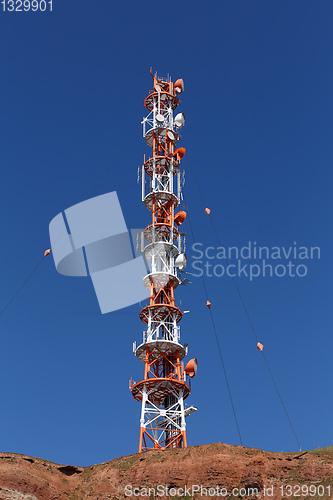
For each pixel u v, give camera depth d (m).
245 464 74.00
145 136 114.00
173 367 95.38
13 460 74.12
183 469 74.06
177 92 118.69
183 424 87.62
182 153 112.69
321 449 79.44
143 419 87.12
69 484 75.50
